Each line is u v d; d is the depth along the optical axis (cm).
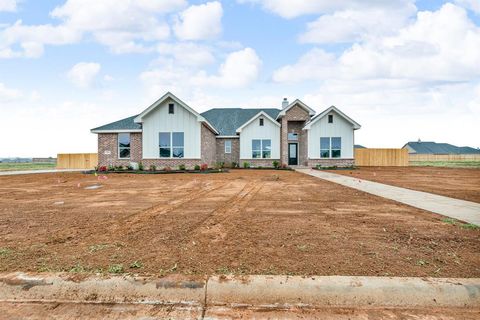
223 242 399
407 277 276
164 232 452
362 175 1686
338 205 692
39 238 421
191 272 295
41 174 1844
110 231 460
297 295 261
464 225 487
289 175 1667
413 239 410
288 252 356
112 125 2191
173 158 2000
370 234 436
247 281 272
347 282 267
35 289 273
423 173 1902
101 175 1691
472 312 244
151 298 266
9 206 686
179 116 2002
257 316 238
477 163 3891
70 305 257
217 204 706
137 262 323
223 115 2938
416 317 236
